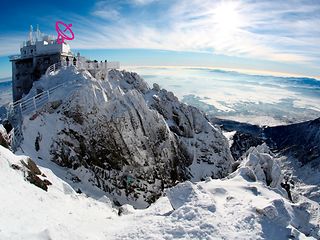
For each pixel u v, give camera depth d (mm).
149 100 47906
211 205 15695
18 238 10320
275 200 16359
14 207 13555
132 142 33969
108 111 34156
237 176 25531
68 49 49906
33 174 19062
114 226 16359
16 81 51406
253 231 14141
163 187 34656
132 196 32125
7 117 36594
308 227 16703
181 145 43094
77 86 35219
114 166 32875
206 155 46156
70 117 33094
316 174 111938
